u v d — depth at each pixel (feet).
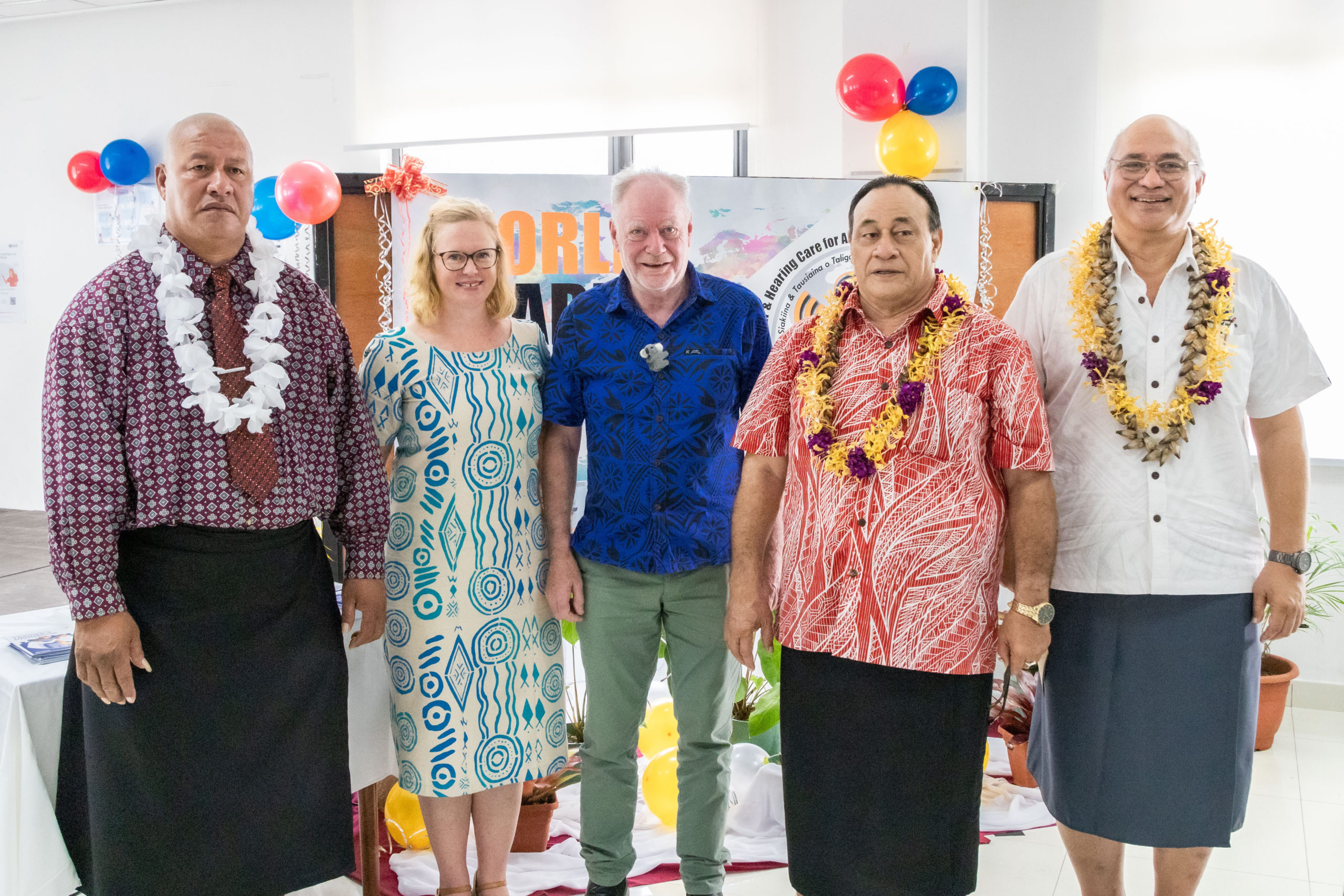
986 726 5.63
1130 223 5.84
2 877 5.33
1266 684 10.58
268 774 5.60
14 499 22.41
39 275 21.59
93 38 20.35
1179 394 5.76
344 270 10.39
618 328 6.75
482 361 6.60
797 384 5.90
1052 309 6.24
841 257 11.30
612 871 7.06
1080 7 12.71
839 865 5.78
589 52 16.70
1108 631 5.94
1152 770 5.91
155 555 5.21
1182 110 12.73
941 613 5.39
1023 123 13.02
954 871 5.64
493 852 6.89
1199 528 5.81
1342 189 12.19
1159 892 6.39
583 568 6.90
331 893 7.63
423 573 6.47
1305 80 12.25
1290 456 6.04
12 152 21.35
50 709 5.61
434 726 6.50
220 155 5.30
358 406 6.05
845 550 5.56
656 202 6.45
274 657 5.56
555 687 6.97
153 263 5.24
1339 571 11.96
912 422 5.44
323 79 18.45
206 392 5.15
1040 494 5.53
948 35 12.39
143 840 5.30
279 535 5.56
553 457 7.02
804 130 15.46
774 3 15.52
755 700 9.91
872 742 5.60
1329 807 9.32
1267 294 5.99
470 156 17.65
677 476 6.65
